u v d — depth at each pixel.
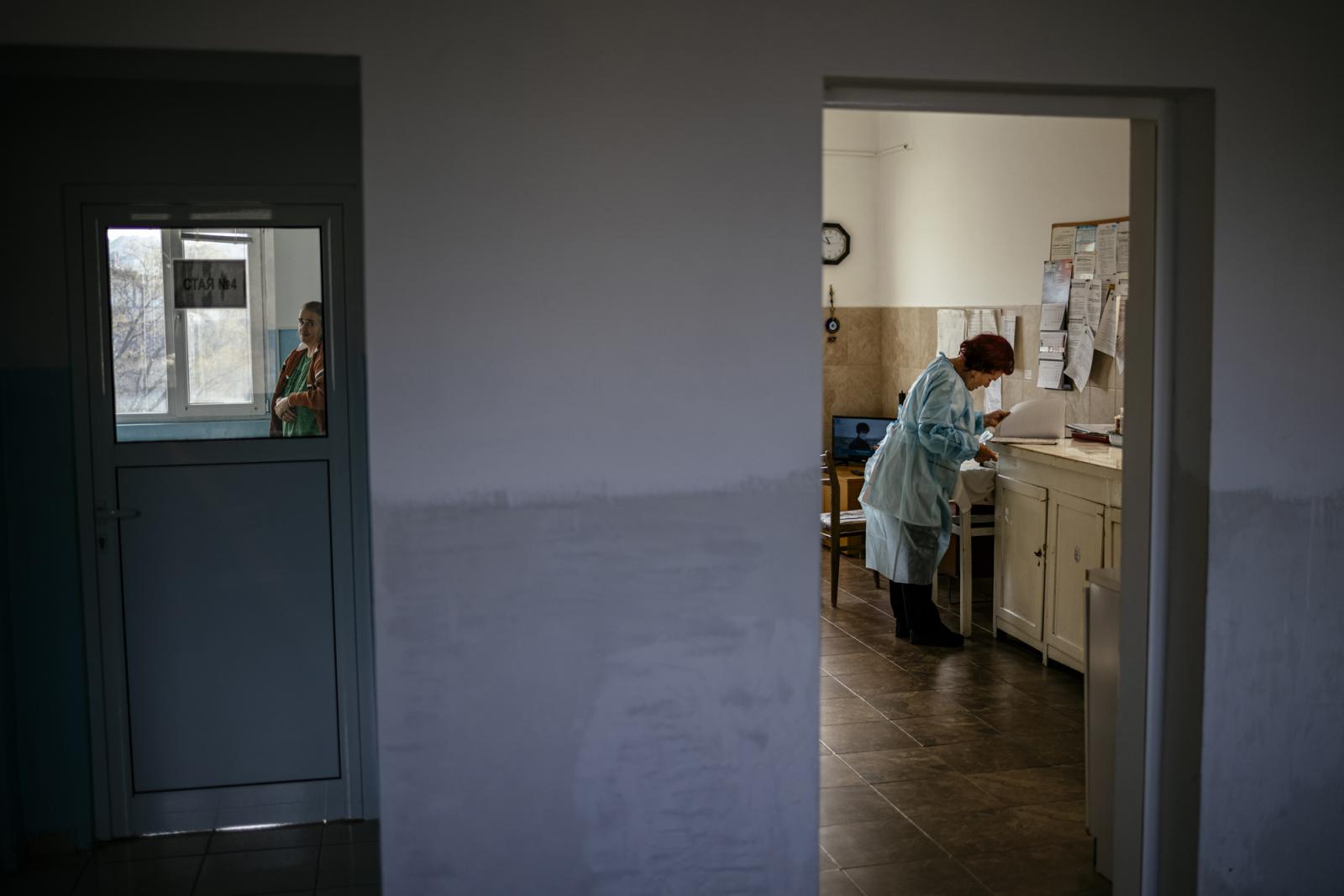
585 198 2.34
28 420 3.34
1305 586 2.76
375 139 2.26
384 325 2.29
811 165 2.42
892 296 7.81
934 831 3.54
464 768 2.41
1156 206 2.73
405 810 2.40
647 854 2.50
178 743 3.58
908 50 2.44
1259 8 2.60
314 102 3.43
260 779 3.64
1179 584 2.79
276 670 3.61
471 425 2.34
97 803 3.54
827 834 3.52
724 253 2.40
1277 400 2.70
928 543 5.36
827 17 2.40
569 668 2.43
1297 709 2.78
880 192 7.89
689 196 2.38
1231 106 2.60
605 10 2.32
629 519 2.41
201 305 3.44
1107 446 5.10
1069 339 5.70
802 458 2.47
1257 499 2.70
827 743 4.26
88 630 3.48
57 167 3.30
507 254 2.32
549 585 2.40
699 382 2.42
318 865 3.38
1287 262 2.67
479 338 2.32
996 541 5.48
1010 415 5.40
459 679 2.39
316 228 3.48
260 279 3.47
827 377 7.99
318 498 3.58
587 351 2.37
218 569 3.54
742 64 2.38
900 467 5.34
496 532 2.37
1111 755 3.18
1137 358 2.82
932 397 5.22
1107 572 3.22
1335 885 2.85
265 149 3.41
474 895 2.44
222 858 3.43
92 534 3.45
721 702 2.49
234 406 3.51
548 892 2.47
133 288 3.39
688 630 2.46
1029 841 3.47
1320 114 2.66
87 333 3.37
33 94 3.27
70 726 3.45
